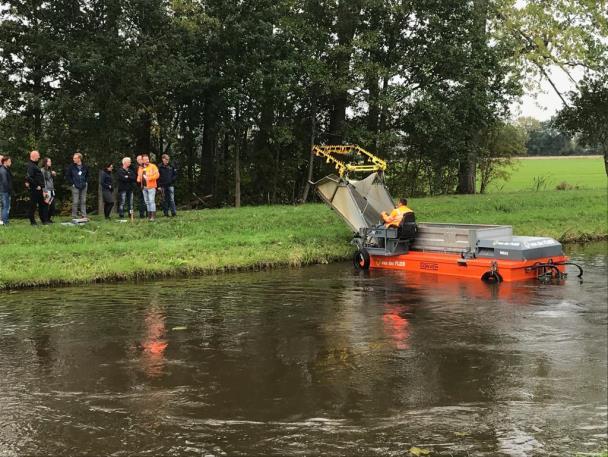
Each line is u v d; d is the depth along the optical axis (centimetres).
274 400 625
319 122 3381
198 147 3231
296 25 2908
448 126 3219
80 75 2359
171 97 2777
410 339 837
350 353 778
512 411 591
